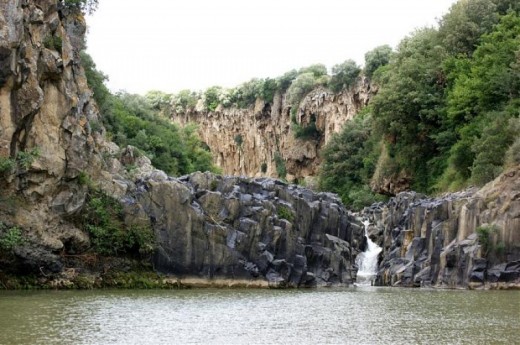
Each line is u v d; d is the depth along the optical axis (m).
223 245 63.75
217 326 34.69
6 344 27.20
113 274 58.25
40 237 52.84
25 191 52.88
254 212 67.00
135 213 60.84
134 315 38.31
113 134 96.31
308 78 190.62
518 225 60.69
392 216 82.44
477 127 80.88
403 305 46.00
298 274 67.38
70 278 54.97
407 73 104.75
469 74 90.94
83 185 58.03
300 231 72.38
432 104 99.06
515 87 79.44
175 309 42.19
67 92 57.72
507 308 43.06
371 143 131.25
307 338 30.97
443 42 104.06
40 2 57.31
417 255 70.69
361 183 130.38
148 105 143.88
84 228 57.78
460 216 65.81
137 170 71.19
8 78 50.81
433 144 100.75
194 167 139.00
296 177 190.12
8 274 51.97
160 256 61.12
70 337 29.64
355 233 83.19
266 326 34.94
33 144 54.06
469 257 61.78
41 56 54.59
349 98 174.75
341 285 72.25
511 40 84.25
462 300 49.03
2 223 50.78
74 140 57.94
